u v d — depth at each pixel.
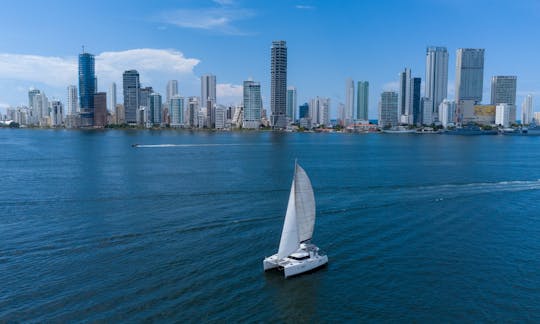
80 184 113.94
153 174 134.50
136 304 46.28
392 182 120.56
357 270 56.38
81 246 62.78
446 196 100.69
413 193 103.94
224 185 113.81
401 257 60.91
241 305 46.91
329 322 44.31
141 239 66.25
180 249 62.16
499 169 152.62
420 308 47.00
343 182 120.62
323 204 91.06
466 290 51.06
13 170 142.25
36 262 56.75
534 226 76.44
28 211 82.75
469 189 109.81
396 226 75.25
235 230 71.44
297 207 57.72
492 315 45.62
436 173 141.00
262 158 192.25
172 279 52.22
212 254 60.41
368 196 99.94
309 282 52.78
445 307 47.19
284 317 44.97
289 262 55.16
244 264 57.12
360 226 74.94
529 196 101.75
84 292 48.59
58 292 48.53
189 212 82.75
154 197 96.81
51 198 94.88
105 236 67.44
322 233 70.94
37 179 122.44
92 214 80.69
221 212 82.94
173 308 45.69
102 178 125.06
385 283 52.75
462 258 60.78
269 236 68.50
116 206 87.56
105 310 44.91
